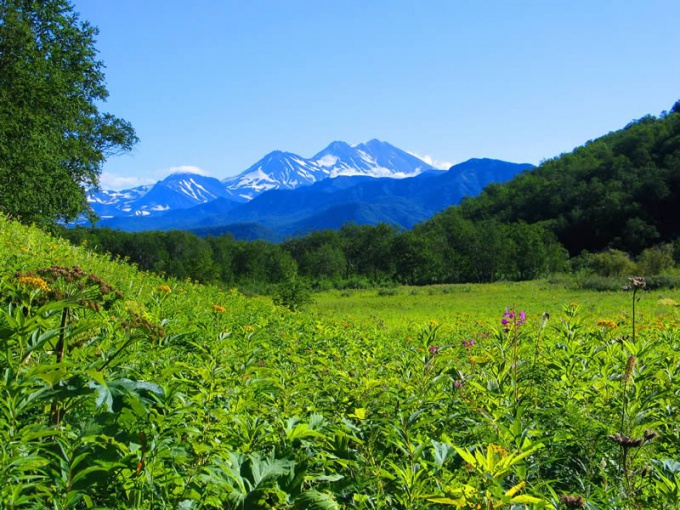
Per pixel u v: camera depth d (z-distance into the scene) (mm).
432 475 2326
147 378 2846
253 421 2717
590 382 3654
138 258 132500
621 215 124750
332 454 2660
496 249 100688
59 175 28172
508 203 165625
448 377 4105
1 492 1536
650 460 2713
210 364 3336
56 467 1836
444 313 28062
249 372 3680
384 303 44438
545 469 3109
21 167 25203
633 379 3201
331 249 124812
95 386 1905
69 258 9648
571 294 43750
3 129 24172
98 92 31016
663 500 2361
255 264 118312
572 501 2117
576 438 3062
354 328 10367
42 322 1976
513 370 3785
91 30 30219
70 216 28609
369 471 2557
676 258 64750
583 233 131250
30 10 27719
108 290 2520
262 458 2066
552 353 4621
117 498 1859
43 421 2076
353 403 3652
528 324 6195
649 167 140875
